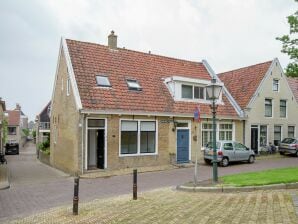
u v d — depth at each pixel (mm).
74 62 20078
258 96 27078
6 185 14672
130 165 19500
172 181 14953
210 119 23469
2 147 35812
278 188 10555
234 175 13781
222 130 24562
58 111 22625
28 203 11008
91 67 20422
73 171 18641
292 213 7098
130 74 21766
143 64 23375
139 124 19984
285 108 29672
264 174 13406
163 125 20984
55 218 8188
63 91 21156
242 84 28672
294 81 33656
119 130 19172
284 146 27297
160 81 22797
